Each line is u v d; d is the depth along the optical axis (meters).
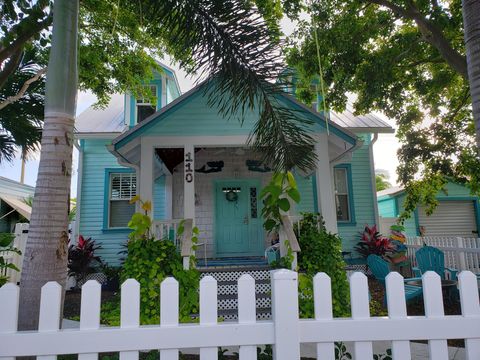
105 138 9.97
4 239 5.67
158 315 4.69
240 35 4.00
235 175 9.66
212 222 9.41
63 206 2.64
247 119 6.52
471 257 7.11
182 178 9.66
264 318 4.97
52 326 1.69
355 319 1.79
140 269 4.81
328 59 7.78
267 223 5.64
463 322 1.79
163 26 4.20
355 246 9.87
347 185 10.31
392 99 8.38
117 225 9.95
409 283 6.07
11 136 6.85
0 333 1.65
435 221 12.47
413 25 8.30
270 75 4.11
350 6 7.54
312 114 6.30
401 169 8.69
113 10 6.54
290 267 5.02
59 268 2.52
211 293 1.79
